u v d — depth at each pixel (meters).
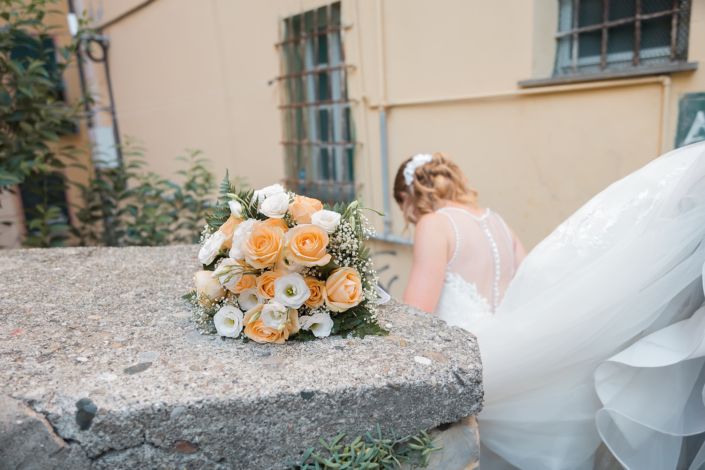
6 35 3.09
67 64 3.58
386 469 1.01
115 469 0.94
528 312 1.39
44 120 3.33
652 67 2.35
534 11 2.72
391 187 3.69
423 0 3.22
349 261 1.17
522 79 2.84
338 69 3.79
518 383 1.39
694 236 1.22
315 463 0.98
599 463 1.44
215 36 4.81
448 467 1.10
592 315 1.30
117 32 6.06
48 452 0.91
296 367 1.05
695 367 1.25
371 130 3.71
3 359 1.08
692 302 1.31
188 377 1.01
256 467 0.99
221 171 5.18
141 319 1.31
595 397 1.37
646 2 2.44
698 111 2.28
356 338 1.18
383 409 1.01
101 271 1.74
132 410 0.91
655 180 1.37
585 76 2.57
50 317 1.33
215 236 1.16
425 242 1.75
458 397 1.05
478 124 3.12
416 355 1.10
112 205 3.89
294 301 1.07
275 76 4.29
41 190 3.53
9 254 1.95
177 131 5.60
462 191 1.94
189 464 0.96
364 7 3.54
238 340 1.18
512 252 1.89
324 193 4.16
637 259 1.27
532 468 1.41
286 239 1.07
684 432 1.22
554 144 2.80
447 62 3.19
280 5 4.10
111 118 6.47
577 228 1.45
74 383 0.98
